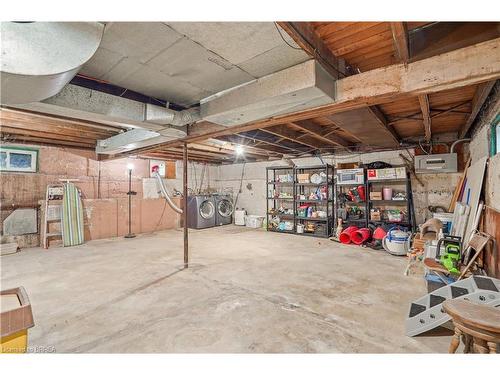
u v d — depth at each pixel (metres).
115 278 3.32
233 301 2.61
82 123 3.55
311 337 1.97
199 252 4.69
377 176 5.41
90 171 6.29
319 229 6.42
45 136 4.86
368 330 2.07
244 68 2.12
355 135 4.12
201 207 7.74
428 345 1.86
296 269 3.65
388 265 3.82
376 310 2.40
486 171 2.96
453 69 1.69
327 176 6.14
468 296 1.78
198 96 2.73
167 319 2.26
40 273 3.54
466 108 3.37
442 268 2.56
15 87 1.43
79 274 3.49
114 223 6.37
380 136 4.21
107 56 1.95
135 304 2.56
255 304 2.54
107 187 6.61
